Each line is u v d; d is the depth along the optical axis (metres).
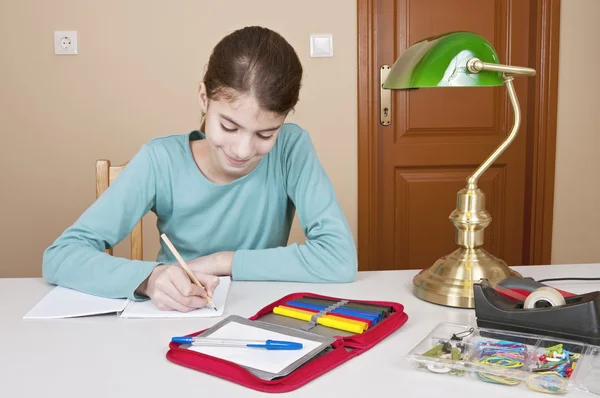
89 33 2.47
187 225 1.32
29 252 2.58
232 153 1.05
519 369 0.74
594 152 2.64
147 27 2.47
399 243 2.73
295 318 0.93
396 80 1.02
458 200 1.04
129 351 0.83
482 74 0.97
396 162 2.68
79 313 0.97
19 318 0.96
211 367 0.76
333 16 2.50
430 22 2.60
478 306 0.87
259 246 1.36
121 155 2.54
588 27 2.57
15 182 2.54
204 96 1.09
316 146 2.56
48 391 0.71
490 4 2.61
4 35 2.46
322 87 2.54
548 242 2.67
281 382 0.71
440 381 0.73
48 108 2.50
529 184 2.69
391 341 0.86
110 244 1.24
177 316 0.96
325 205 1.24
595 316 0.79
